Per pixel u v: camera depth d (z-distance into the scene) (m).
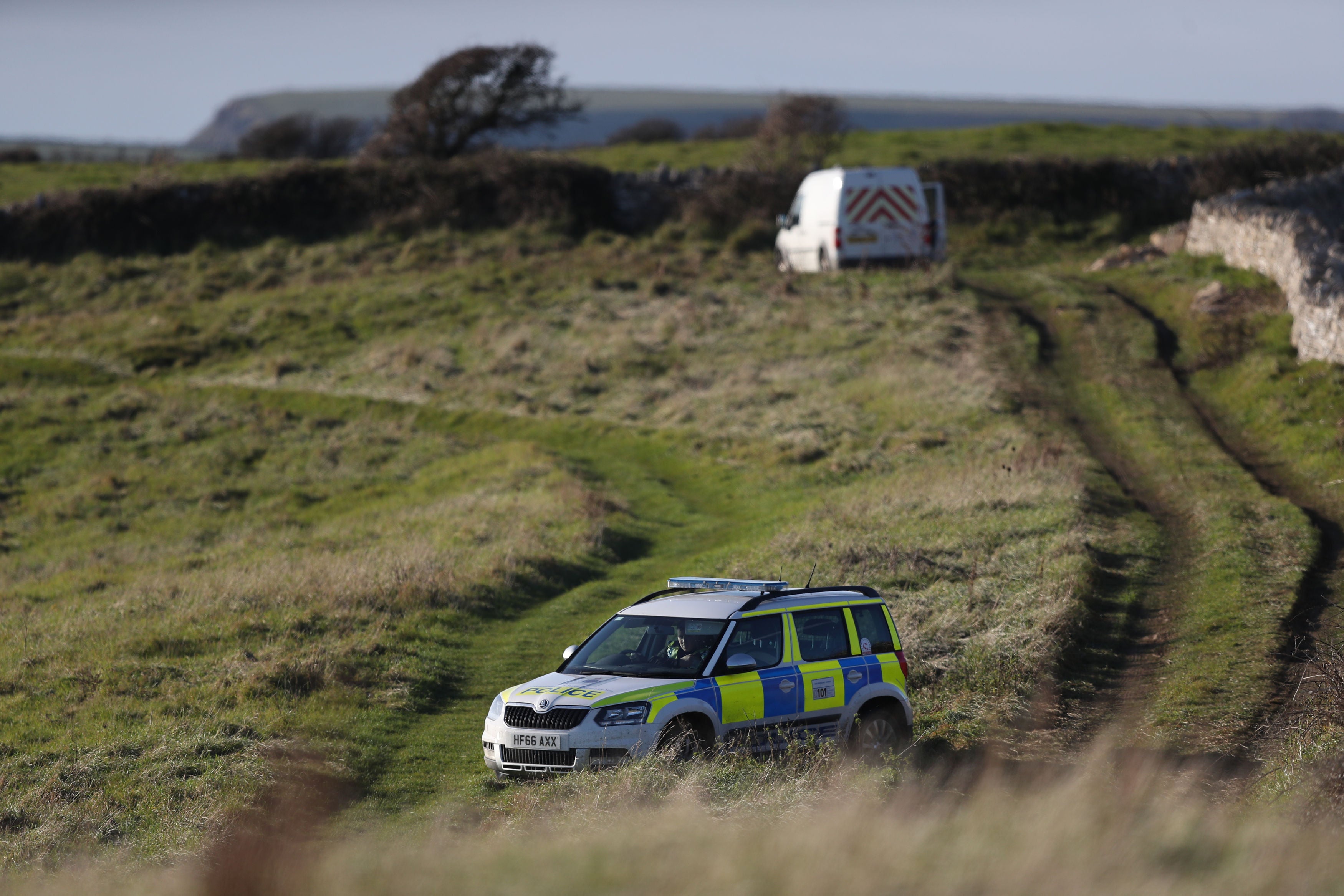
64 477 121.81
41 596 81.00
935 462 94.56
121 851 34.31
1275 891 20.97
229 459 124.69
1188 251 157.25
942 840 23.77
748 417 119.81
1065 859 22.28
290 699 51.53
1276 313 116.19
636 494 103.75
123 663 56.28
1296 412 91.06
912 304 144.62
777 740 39.09
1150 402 103.06
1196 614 56.28
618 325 155.62
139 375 155.00
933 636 55.41
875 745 41.19
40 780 41.38
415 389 142.50
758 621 40.41
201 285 187.38
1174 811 26.69
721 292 164.88
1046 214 195.50
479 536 87.50
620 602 71.56
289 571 75.69
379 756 45.59
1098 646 53.81
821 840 23.31
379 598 67.69
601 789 32.78
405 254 195.62
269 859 25.11
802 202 165.50
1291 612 54.31
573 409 131.25
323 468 121.19
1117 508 75.94
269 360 156.12
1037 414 102.56
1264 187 171.25
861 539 72.50
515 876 22.67
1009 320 135.00
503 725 38.38
